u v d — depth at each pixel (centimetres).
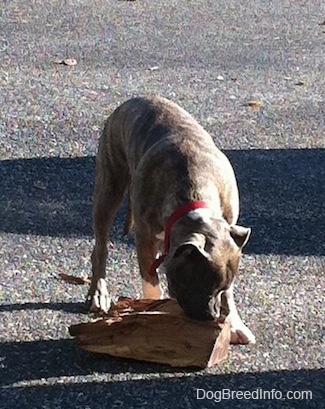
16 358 500
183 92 942
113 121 580
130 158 553
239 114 890
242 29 1168
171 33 1135
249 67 1032
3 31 1116
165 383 481
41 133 820
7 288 572
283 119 884
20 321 535
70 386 478
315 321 544
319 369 498
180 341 488
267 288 581
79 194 710
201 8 1253
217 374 489
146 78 979
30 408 460
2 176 732
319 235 663
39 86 939
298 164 785
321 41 1140
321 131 862
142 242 525
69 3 1248
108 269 600
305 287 586
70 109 880
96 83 956
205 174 502
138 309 507
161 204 507
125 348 494
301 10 1271
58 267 602
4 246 625
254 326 536
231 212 519
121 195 571
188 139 523
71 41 1090
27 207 684
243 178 752
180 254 455
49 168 751
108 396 470
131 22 1174
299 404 469
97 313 534
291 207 706
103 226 564
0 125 833
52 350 508
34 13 1195
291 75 1014
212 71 1010
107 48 1070
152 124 545
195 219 469
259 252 630
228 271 456
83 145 800
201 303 453
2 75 968
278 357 507
